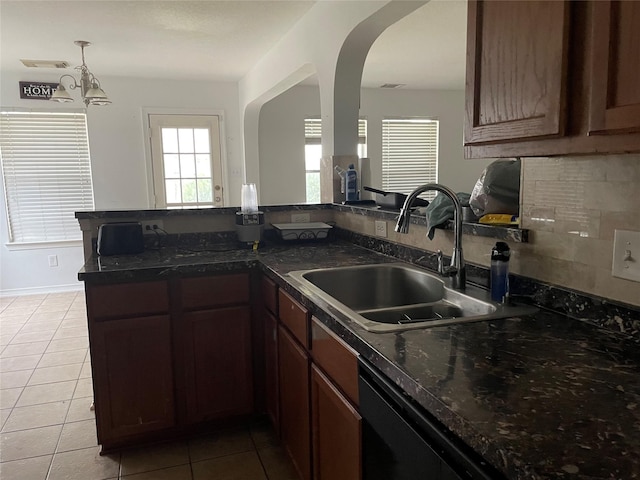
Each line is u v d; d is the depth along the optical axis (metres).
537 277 1.42
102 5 3.10
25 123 5.16
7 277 5.25
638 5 0.77
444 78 5.82
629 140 0.82
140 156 5.56
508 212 1.60
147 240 2.62
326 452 1.53
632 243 1.12
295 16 3.39
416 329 1.24
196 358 2.25
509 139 1.07
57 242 5.36
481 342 1.13
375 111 6.52
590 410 0.80
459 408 0.81
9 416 2.57
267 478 2.05
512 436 0.72
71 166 5.36
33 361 3.32
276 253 2.44
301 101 6.16
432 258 1.95
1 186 5.16
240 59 4.64
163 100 5.58
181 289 2.17
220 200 5.93
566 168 1.29
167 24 3.52
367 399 1.16
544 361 1.01
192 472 2.09
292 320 1.81
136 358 2.15
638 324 1.12
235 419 2.40
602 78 0.84
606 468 0.64
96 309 2.06
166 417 2.24
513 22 1.04
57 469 2.11
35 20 3.37
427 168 6.87
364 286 2.07
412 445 0.94
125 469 2.11
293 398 1.88
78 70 5.00
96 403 2.14
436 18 3.51
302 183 6.30
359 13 2.52
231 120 5.87
